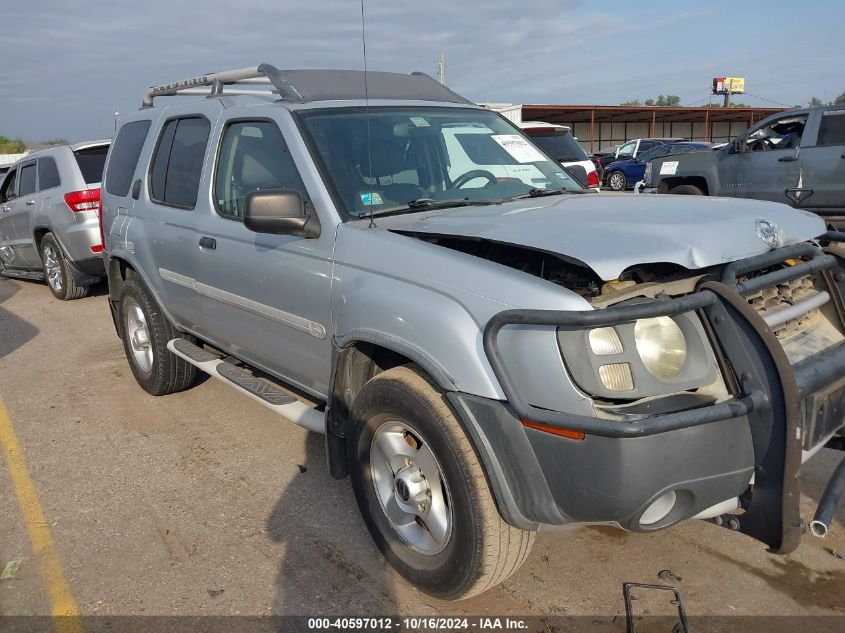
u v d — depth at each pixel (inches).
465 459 101.0
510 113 1145.4
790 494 90.7
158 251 185.2
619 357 89.4
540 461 93.0
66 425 196.4
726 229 102.5
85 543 137.0
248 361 165.2
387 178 139.5
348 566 126.7
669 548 128.8
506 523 101.7
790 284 111.9
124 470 167.3
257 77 176.2
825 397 101.8
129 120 215.2
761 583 117.9
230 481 159.8
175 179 182.4
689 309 90.7
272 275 140.3
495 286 98.7
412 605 115.5
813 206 415.8
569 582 120.0
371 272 117.1
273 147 145.5
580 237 100.2
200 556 131.2
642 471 86.4
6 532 142.2
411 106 159.6
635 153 979.9
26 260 406.0
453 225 116.0
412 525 117.4
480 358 97.7
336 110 147.5
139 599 119.4
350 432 122.4
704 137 1734.7
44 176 371.2
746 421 92.5
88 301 370.0
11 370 251.1
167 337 200.1
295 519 143.0
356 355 124.5
